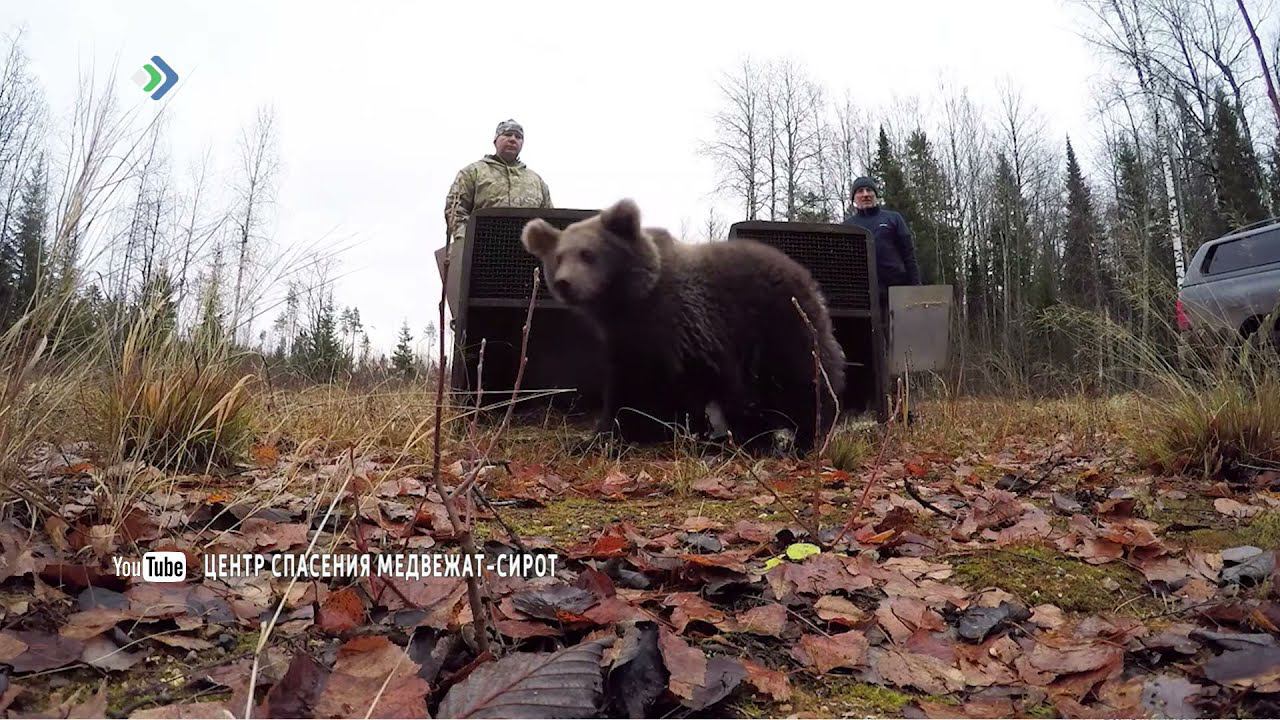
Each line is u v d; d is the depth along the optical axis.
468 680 1.70
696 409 5.88
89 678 1.77
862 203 9.39
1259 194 18.48
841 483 4.52
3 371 2.71
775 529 3.36
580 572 2.65
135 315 4.09
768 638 2.22
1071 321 7.98
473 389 6.71
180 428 3.94
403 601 2.18
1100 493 4.20
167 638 1.95
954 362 10.72
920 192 45.50
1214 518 3.65
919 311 7.86
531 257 6.49
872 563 2.85
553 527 3.39
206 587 2.30
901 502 3.93
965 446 6.43
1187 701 1.89
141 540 2.67
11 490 2.50
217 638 2.02
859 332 6.89
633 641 1.87
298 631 2.06
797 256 6.66
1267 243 11.06
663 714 1.76
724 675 1.88
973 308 42.31
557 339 6.72
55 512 2.59
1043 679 2.05
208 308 4.38
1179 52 17.67
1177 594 2.66
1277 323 9.42
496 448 5.21
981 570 2.81
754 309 5.76
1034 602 2.59
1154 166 27.92
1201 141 21.02
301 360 6.78
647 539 3.14
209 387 4.16
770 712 1.84
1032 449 6.31
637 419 5.86
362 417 5.44
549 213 6.50
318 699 1.60
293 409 5.42
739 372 5.79
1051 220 48.38
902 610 2.41
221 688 1.75
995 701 1.94
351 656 1.73
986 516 3.62
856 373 6.94
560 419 6.88
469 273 6.40
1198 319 5.34
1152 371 5.50
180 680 1.79
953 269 42.88
